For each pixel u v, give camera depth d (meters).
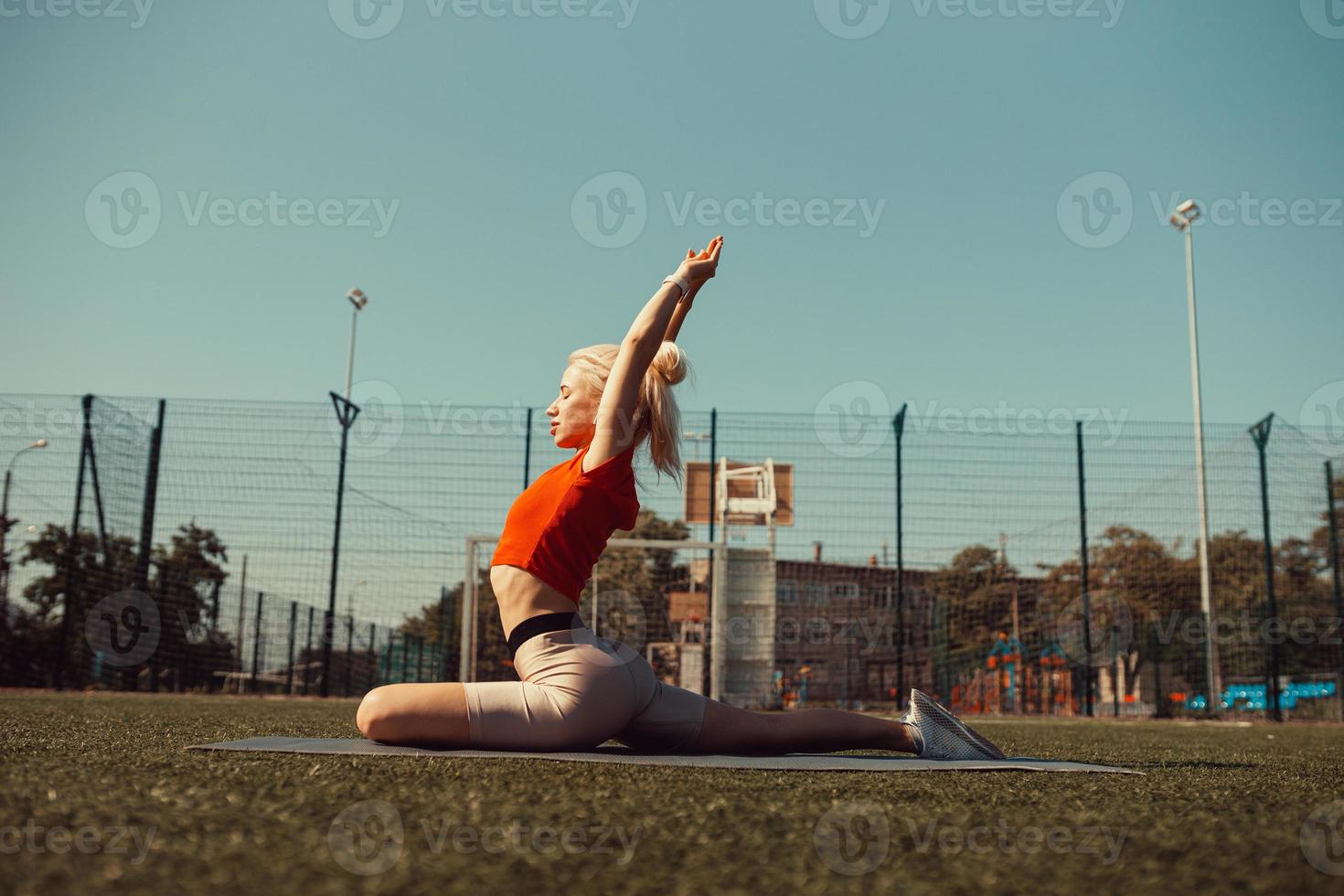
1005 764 2.62
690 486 10.01
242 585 9.96
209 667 9.93
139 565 9.95
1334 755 4.30
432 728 2.53
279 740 2.93
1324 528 10.41
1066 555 10.16
